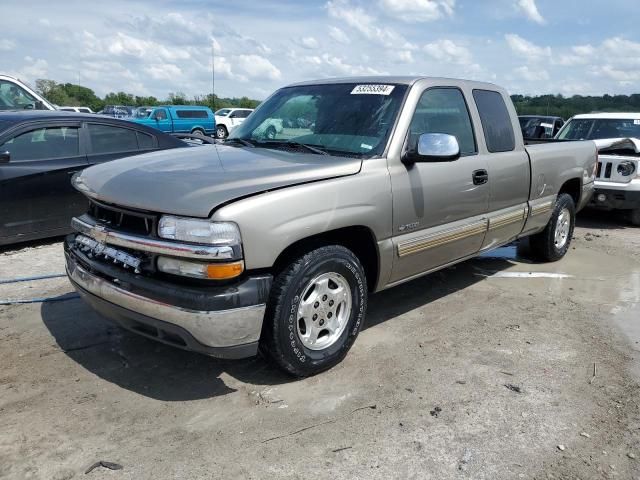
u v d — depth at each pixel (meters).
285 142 4.23
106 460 2.79
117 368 3.72
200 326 2.99
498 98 5.19
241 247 3.02
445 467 2.82
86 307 4.72
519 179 5.25
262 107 4.91
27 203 6.27
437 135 3.81
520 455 2.93
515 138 5.28
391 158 3.88
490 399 3.45
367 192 3.66
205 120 32.78
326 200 3.40
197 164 3.64
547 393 3.54
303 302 3.46
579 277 6.04
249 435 3.03
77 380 3.55
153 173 3.47
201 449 2.90
